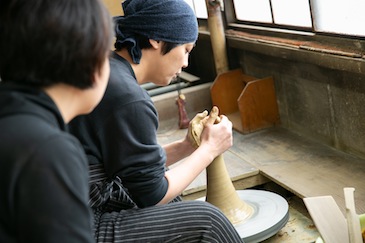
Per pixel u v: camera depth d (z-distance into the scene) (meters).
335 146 2.74
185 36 1.68
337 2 2.47
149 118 1.57
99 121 1.54
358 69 2.29
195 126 1.86
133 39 1.65
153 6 1.63
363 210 2.09
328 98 2.70
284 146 2.87
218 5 3.44
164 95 3.59
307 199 1.74
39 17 0.88
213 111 1.80
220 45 3.49
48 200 0.83
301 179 2.45
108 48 0.96
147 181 1.57
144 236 1.55
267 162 2.70
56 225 0.83
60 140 0.87
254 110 3.15
